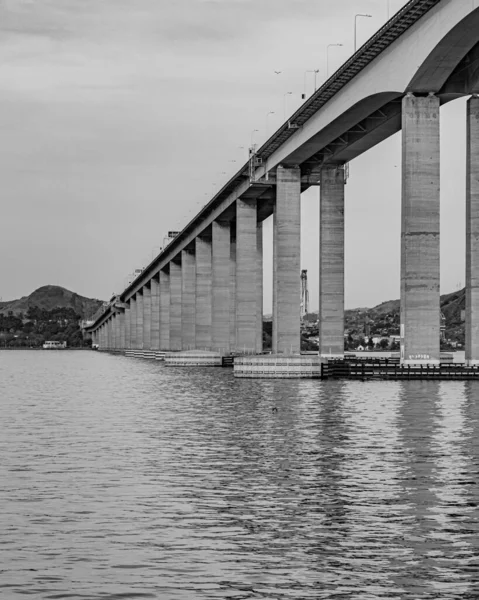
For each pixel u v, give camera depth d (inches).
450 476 1067.9
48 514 862.5
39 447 1357.0
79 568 688.4
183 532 793.6
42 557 716.7
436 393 2375.7
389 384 2726.4
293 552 729.0
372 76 2790.4
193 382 3314.5
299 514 861.2
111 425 1705.2
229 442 1411.2
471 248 2770.7
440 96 2704.2
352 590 636.7
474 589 638.5
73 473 1098.1
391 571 677.9
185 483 1026.7
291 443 1393.9
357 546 745.6
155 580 660.1
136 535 783.7
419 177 2679.6
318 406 2064.5
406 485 1009.5
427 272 2699.3
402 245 2726.4
